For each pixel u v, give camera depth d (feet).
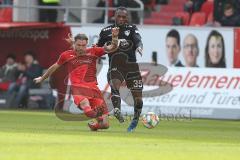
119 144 97.19
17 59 217.56
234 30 196.54
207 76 184.96
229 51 197.16
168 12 234.58
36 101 211.20
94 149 88.99
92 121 125.49
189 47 199.41
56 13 227.61
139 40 126.31
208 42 198.29
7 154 81.10
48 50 215.51
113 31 122.52
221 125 160.76
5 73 216.95
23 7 220.23
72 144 94.89
